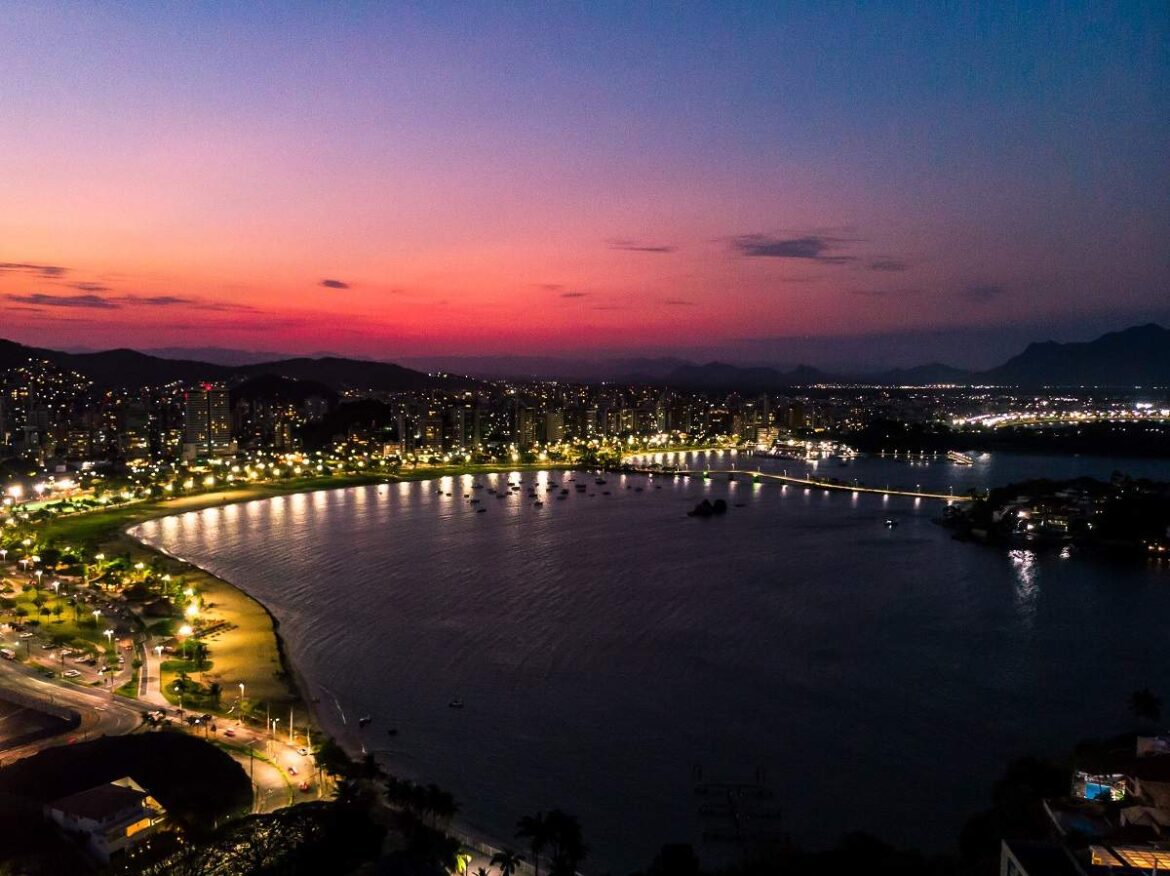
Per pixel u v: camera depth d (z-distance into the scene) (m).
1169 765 86.81
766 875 85.69
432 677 145.12
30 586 194.62
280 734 119.62
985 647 163.00
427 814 98.12
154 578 198.12
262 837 86.00
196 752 104.75
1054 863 60.25
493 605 190.25
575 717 129.50
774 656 157.12
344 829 88.19
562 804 105.38
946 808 104.38
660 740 121.94
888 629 174.50
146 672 142.12
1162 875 58.62
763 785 109.75
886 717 129.88
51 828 88.88
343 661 152.50
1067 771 98.69
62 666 144.00
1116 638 169.12
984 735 123.75
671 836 98.75
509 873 86.38
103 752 101.62
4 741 111.88
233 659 149.88
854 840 90.06
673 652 159.00
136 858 84.31
